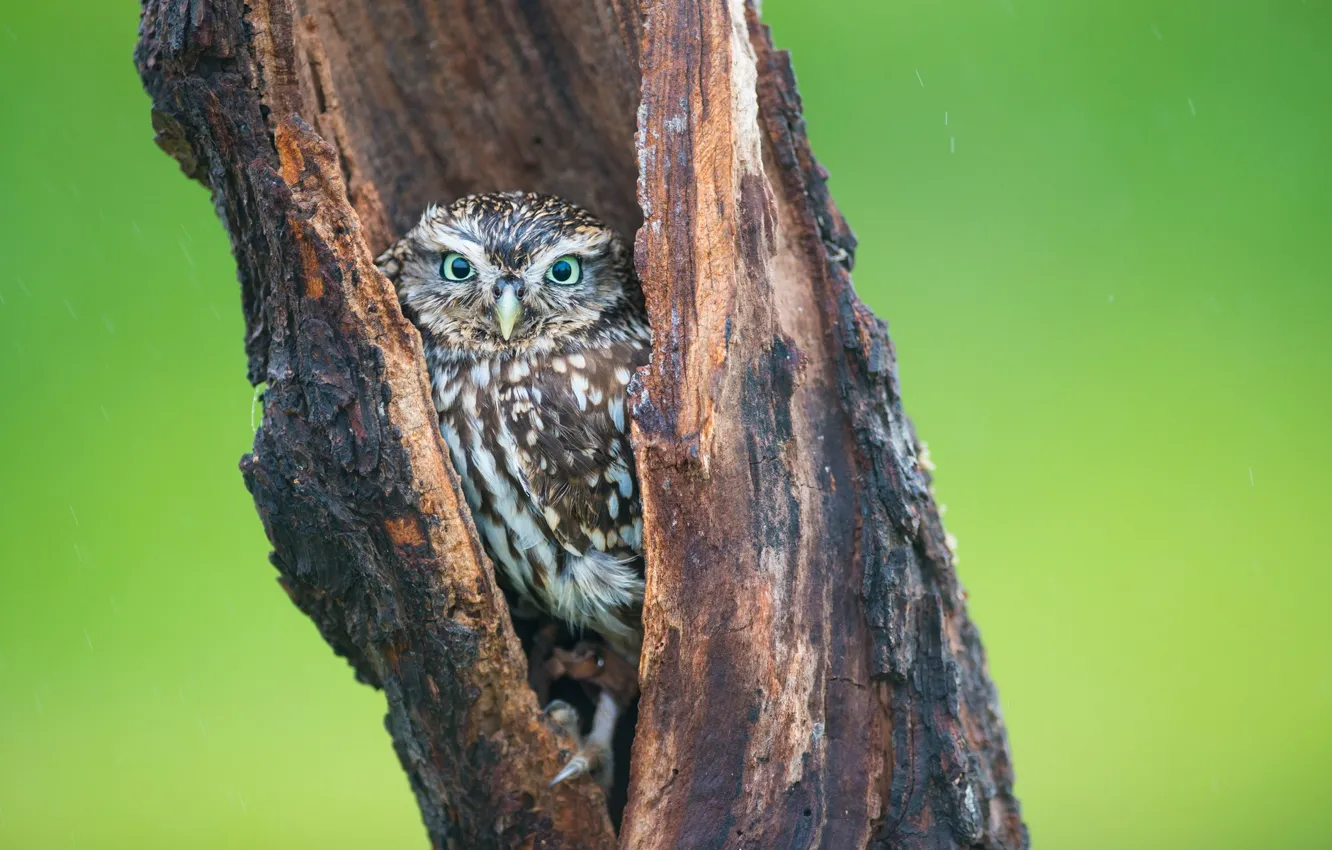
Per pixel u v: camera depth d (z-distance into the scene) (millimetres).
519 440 8914
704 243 7320
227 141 7418
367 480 7371
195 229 15523
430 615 7605
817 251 7973
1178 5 17531
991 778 8234
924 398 15656
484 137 9602
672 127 7355
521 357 9055
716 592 7457
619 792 9273
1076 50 17219
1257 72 17234
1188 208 16516
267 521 7672
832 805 7738
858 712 7812
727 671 7504
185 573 14602
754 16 7961
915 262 15953
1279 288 16062
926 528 7945
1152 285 16250
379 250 9383
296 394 7410
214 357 15141
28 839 13414
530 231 8977
